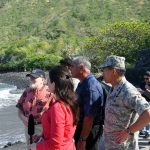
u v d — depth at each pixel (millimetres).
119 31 59594
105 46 58562
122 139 5074
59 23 116625
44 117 4586
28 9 132750
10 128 25094
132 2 123438
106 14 119812
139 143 9812
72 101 4625
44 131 4602
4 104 39969
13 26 124312
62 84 4609
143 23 62969
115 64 5160
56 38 107562
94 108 5840
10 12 132625
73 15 121438
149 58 50500
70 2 130625
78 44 94125
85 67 5984
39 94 6312
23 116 6453
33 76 6402
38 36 111812
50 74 4699
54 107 4523
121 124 5129
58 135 4430
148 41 57625
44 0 136125
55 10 128375
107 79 5262
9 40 116062
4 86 62281
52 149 4434
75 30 112438
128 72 46719
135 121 5090
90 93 5848
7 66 88750
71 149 4602
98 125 6012
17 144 19875
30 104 6340
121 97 5102
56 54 89375
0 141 21203
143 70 46000
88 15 120125
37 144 4520
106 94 6012
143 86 9891
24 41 100500
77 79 6074
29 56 87875
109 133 5215
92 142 6023
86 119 5848
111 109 5188
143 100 4992
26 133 6539
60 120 4469
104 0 127438
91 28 111938
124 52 57188
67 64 6016
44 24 120625
